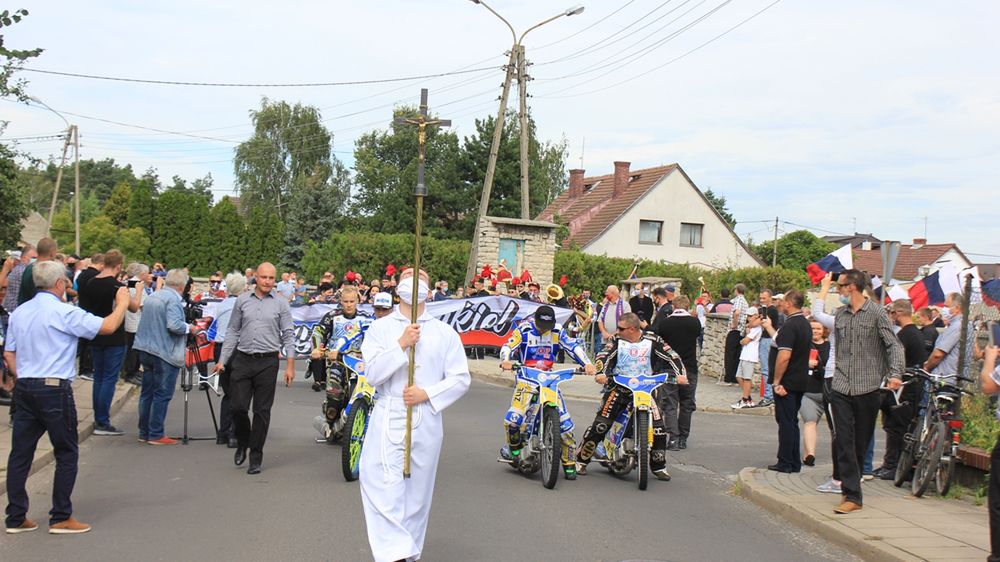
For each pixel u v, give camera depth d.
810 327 10.21
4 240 17.41
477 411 14.76
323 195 56.88
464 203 53.62
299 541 6.78
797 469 10.17
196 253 52.44
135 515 7.44
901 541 7.08
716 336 21.52
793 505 8.34
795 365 10.07
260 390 9.26
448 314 20.73
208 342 11.75
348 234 38.78
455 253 38.53
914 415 9.77
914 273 62.97
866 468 10.09
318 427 11.12
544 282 30.61
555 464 8.98
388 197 58.94
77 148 46.69
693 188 50.75
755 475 9.87
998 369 6.26
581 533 7.38
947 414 8.81
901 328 10.26
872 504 8.47
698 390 18.91
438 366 5.68
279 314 9.37
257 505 7.88
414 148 70.50
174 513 7.53
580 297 24.14
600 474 10.20
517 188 53.00
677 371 9.77
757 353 16.34
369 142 72.94
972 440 9.55
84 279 11.41
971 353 10.89
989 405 10.33
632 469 10.18
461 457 10.66
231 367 9.71
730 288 39.44
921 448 9.06
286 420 13.04
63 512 6.86
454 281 38.66
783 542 7.45
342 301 11.03
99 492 8.22
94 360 11.20
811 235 64.50
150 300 10.73
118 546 6.54
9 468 6.85
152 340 10.66
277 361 9.38
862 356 8.28
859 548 7.09
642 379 9.70
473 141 54.16
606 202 52.88
